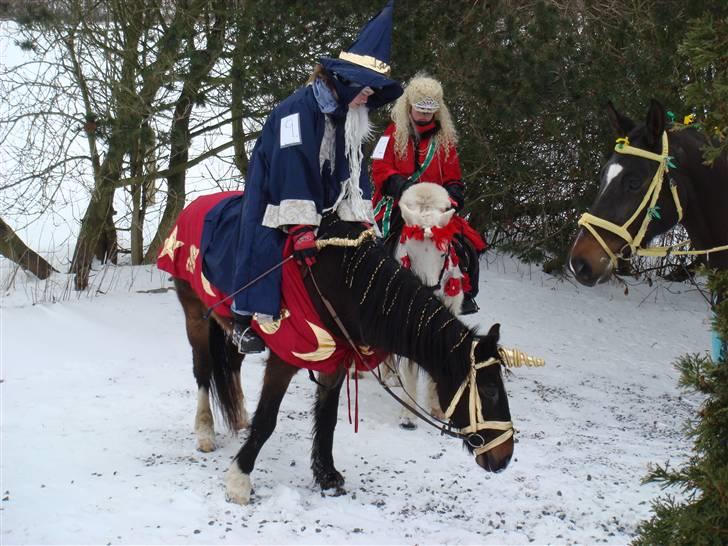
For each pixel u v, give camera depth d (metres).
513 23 8.09
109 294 8.63
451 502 4.24
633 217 4.08
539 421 5.78
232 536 3.72
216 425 5.27
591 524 4.04
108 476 4.34
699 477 2.78
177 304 8.37
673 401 6.48
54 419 5.25
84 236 8.91
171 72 8.45
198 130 9.52
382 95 3.97
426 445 5.09
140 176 9.27
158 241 10.20
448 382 3.58
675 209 4.09
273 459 4.72
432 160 5.52
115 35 8.71
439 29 8.16
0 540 3.60
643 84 8.19
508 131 9.14
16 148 8.67
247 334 4.05
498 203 10.11
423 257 4.90
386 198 5.55
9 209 8.70
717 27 2.72
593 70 8.17
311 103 3.92
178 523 3.81
